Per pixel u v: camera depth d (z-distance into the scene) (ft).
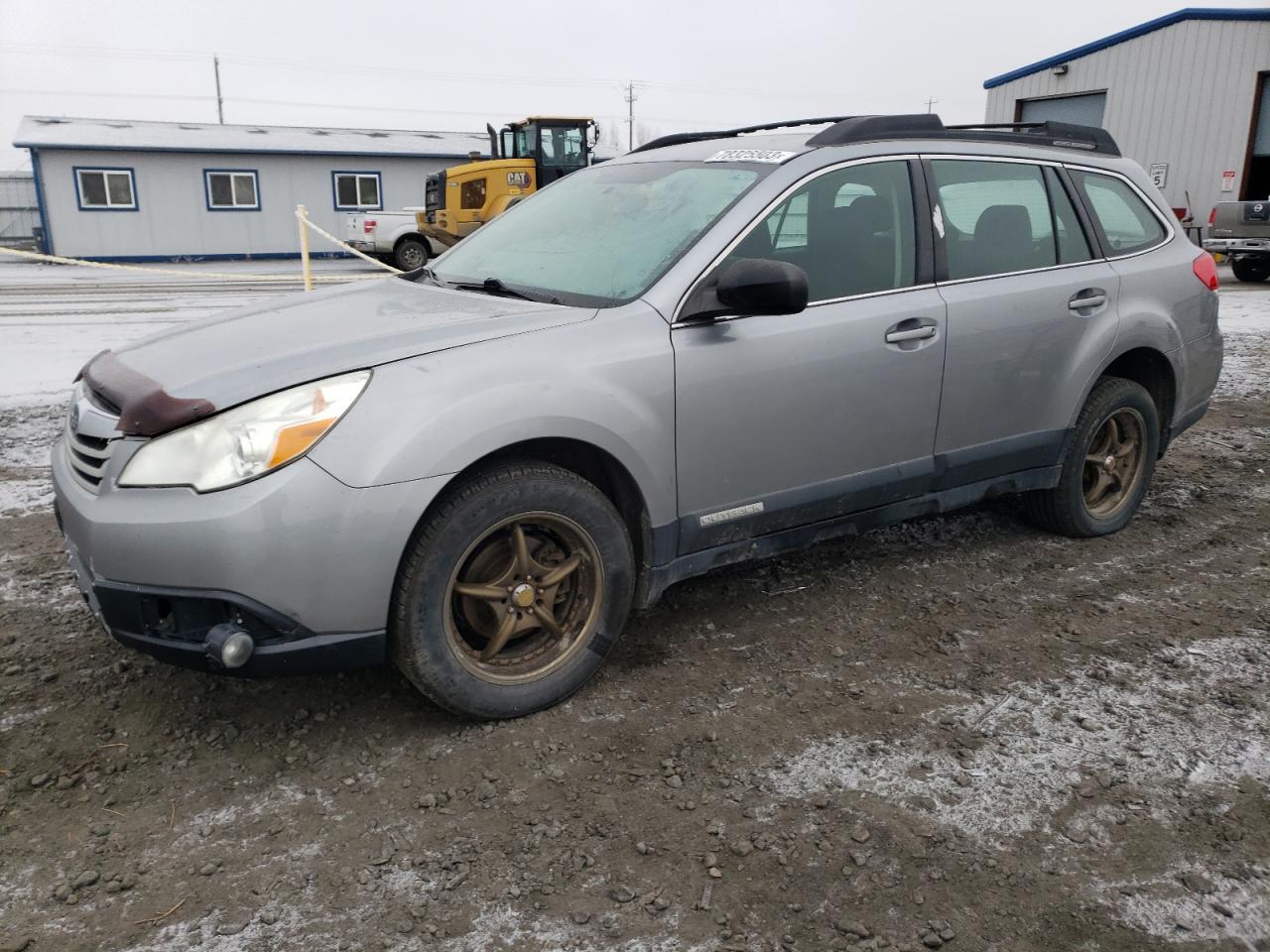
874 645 11.78
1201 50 68.33
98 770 9.17
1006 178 13.42
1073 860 8.05
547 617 10.05
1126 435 15.15
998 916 7.44
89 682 10.70
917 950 7.11
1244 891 7.71
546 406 9.38
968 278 12.71
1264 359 30.60
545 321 9.96
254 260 93.86
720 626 12.26
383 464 8.61
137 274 73.31
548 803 8.73
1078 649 11.70
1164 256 14.99
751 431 10.93
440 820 8.50
